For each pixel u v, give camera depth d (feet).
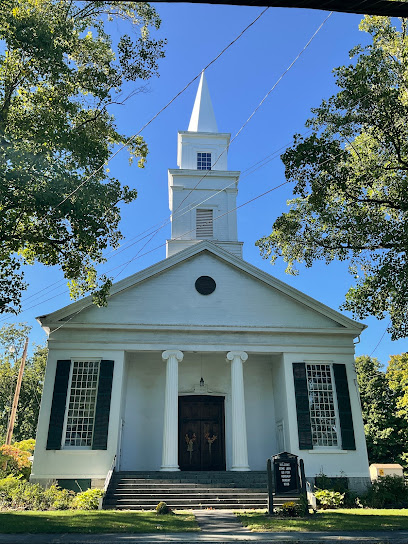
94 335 69.00
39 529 34.96
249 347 70.90
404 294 51.47
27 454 79.05
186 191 93.86
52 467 61.67
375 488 62.75
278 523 39.73
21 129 47.70
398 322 56.03
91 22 54.34
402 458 120.37
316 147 52.60
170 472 61.87
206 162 100.07
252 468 71.67
